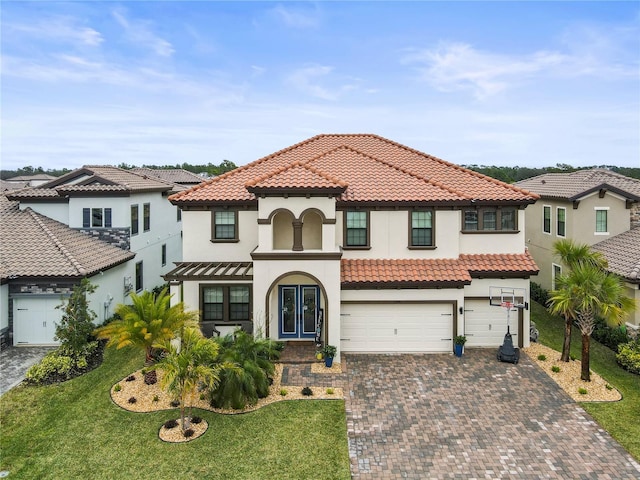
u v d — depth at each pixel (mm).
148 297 17359
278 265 18922
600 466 12164
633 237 25641
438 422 14375
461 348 19875
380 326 20344
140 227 29578
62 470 12117
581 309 17297
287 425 14164
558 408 15242
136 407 15352
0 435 13859
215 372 14055
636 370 18406
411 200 20859
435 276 20000
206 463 12336
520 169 91250
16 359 19875
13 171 99188
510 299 20828
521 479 11664
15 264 21812
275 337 20578
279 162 25391
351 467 12172
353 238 21484
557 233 29000
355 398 15930
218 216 22141
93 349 20156
